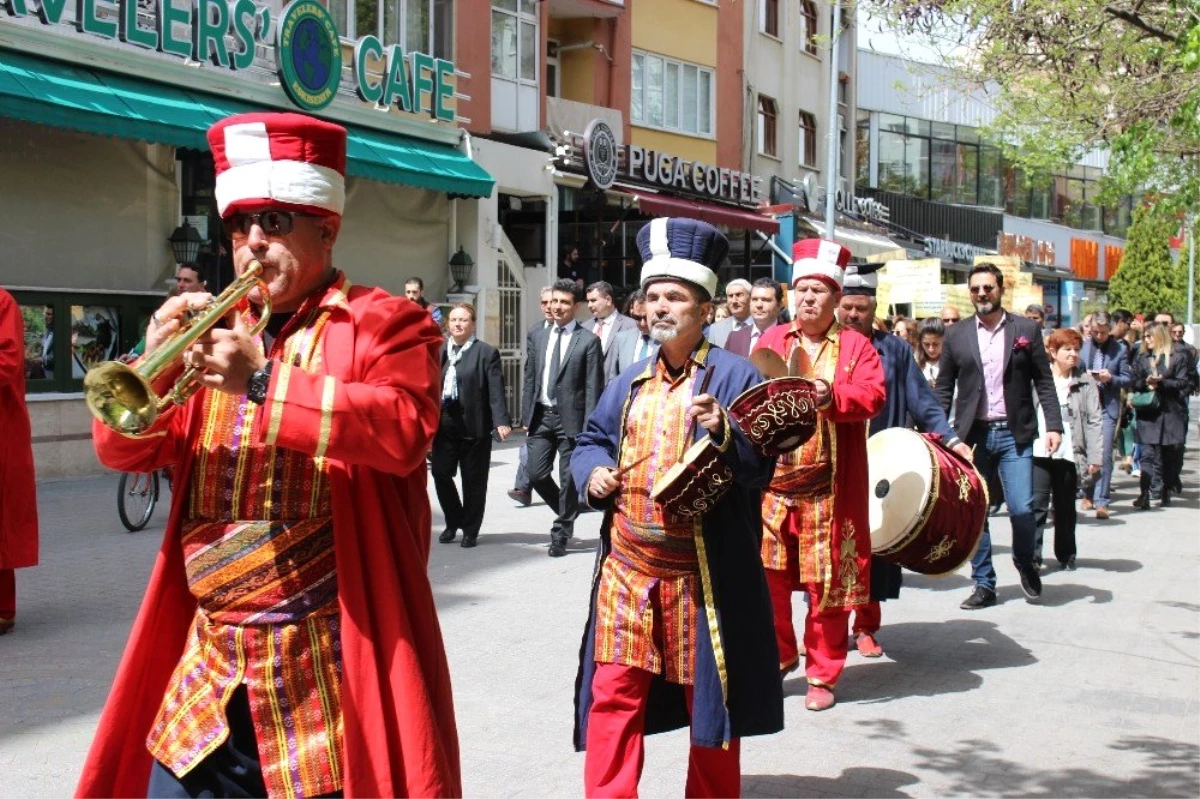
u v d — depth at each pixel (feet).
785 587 20.59
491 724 19.31
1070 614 27.61
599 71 83.20
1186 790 17.08
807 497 20.10
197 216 49.98
